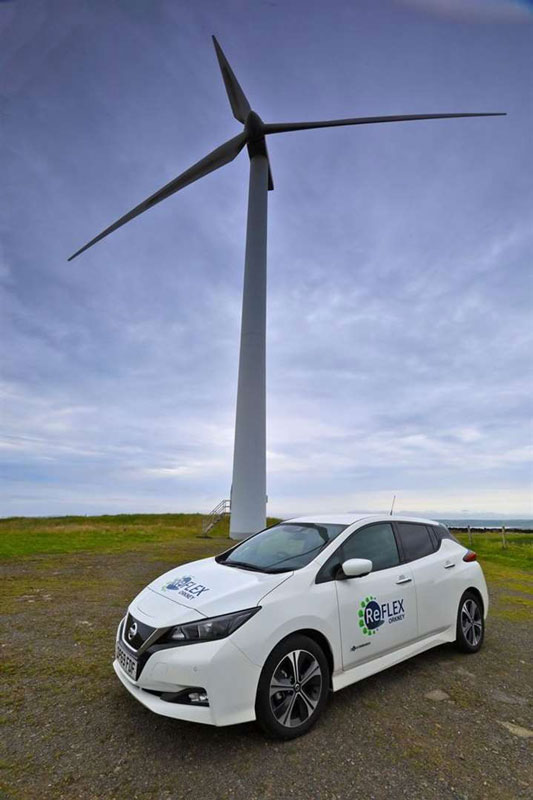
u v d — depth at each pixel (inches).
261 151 859.4
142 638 126.7
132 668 126.0
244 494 741.9
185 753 116.0
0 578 349.4
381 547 175.9
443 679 169.8
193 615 125.0
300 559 155.9
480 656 197.2
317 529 176.2
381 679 169.5
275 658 124.6
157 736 123.9
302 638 131.3
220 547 607.5
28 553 514.0
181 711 114.8
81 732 125.3
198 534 929.5
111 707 140.3
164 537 815.1
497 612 291.9
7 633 211.5
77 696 147.6
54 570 392.5
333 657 138.0
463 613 198.7
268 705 120.6
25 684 156.4
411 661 189.5
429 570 185.0
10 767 108.9
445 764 113.8
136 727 128.4
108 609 257.1
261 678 121.6
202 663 115.7
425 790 103.0
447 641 185.8
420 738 126.3
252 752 116.6
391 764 113.0
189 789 101.5
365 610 151.6
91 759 112.6
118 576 364.5
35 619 235.1
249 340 796.0
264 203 858.8
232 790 101.2
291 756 115.2
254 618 125.0
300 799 98.7
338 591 146.6
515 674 177.2
